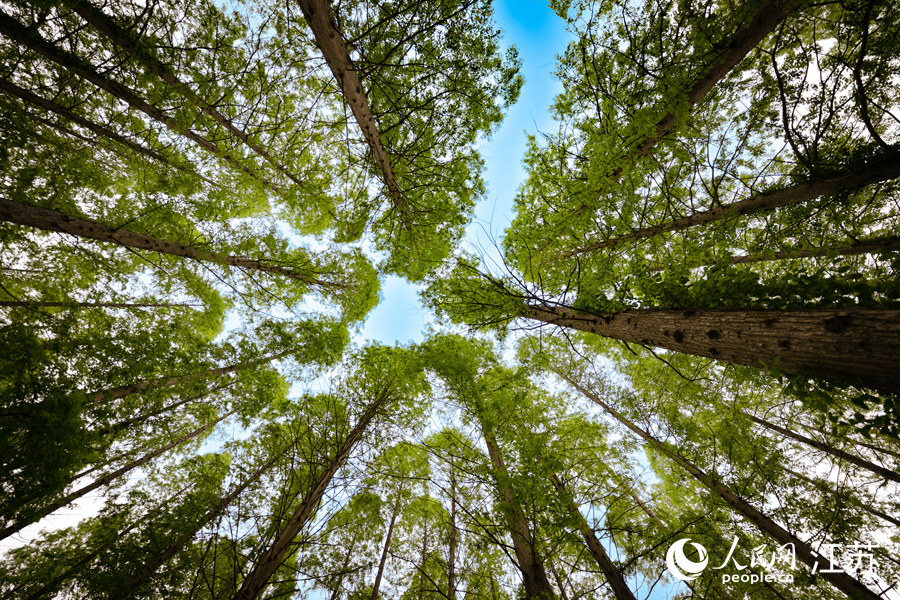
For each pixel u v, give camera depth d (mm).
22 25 3998
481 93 5707
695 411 7477
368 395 7195
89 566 4410
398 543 8086
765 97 4902
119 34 4293
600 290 5469
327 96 6750
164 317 9000
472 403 6406
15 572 5289
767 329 2727
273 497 5023
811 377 2482
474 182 6746
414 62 4988
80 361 5074
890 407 2082
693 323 3479
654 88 4762
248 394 7410
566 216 5793
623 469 7051
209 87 5234
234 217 9297
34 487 3850
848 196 4574
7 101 4801
